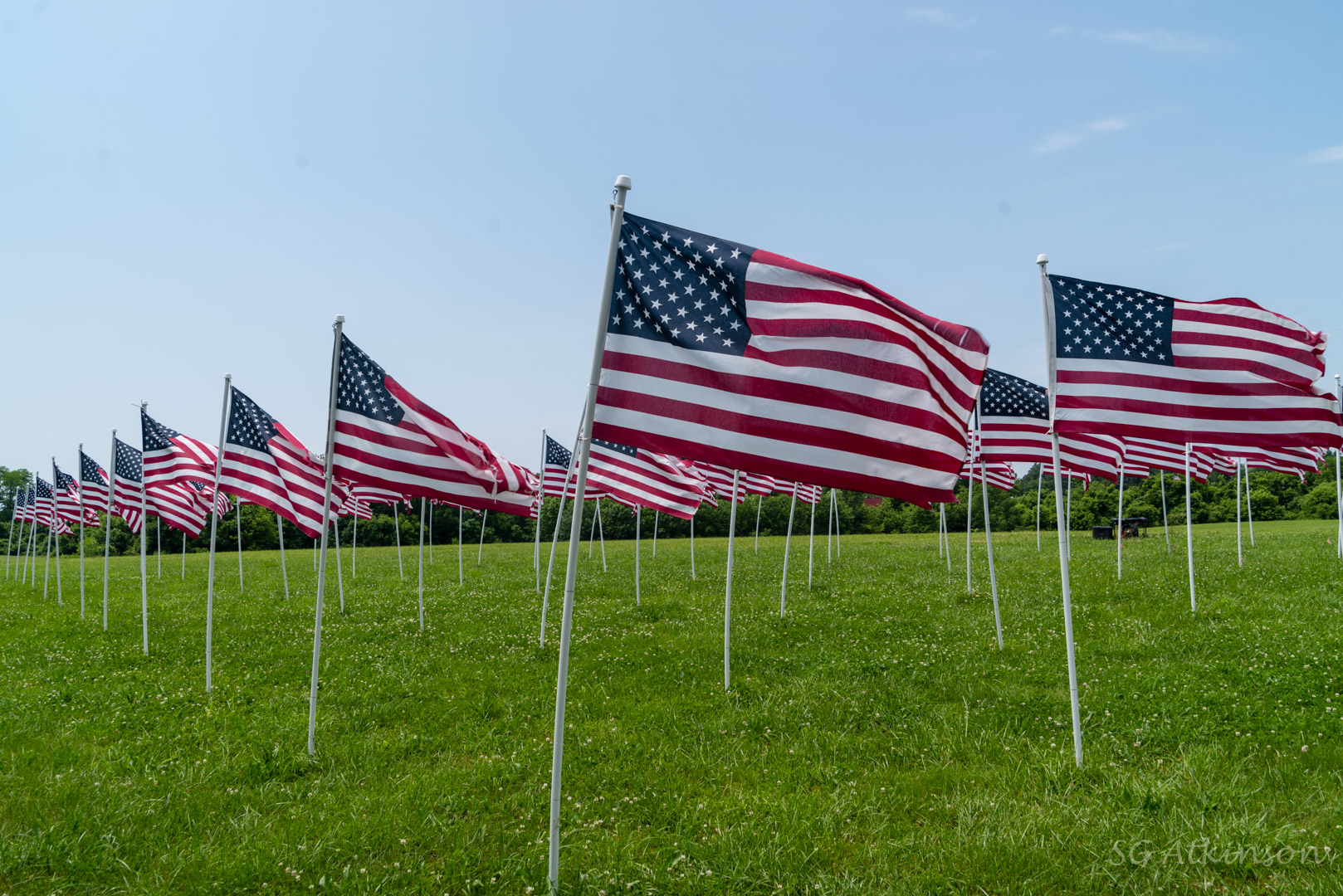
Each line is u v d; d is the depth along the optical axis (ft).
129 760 30.71
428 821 24.61
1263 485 216.54
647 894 20.47
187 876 21.83
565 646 20.30
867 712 34.32
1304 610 51.03
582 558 132.77
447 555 165.17
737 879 20.72
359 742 32.55
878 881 20.74
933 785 26.73
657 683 41.14
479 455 38.22
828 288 23.82
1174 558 91.86
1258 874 20.12
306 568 131.13
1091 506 203.72
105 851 23.02
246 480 44.70
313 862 22.09
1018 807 24.34
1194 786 24.90
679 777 28.02
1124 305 29.53
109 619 73.20
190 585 108.58
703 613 61.72
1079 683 37.73
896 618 55.98
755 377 23.11
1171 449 65.92
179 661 51.49
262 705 39.06
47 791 27.48
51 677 48.44
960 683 38.37
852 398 23.16
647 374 22.90
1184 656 41.50
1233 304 29.86
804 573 91.76
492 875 21.56
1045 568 86.33
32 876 22.07
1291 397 29.19
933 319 24.90
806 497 76.18
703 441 22.70
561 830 24.03
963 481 223.30
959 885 20.43
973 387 24.66
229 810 26.27
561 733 20.21
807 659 44.75
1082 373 28.96
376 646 53.57
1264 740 28.71
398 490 35.24
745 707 36.09
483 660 48.14
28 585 122.21
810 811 24.29
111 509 66.28
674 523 238.68
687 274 23.79
